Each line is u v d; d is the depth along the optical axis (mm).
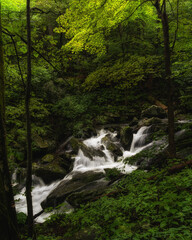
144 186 4219
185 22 6953
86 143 11984
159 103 15719
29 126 2992
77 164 10297
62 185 8273
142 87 17438
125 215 3590
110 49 12398
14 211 1660
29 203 2998
